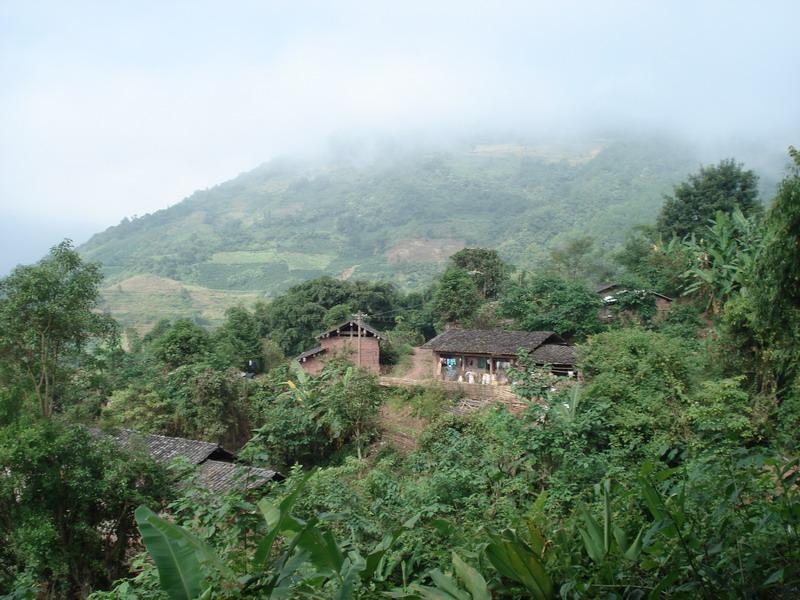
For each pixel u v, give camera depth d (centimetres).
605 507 445
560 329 2886
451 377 2781
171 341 2888
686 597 370
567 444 1051
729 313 1501
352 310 4416
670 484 550
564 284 3178
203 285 11644
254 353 3869
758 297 1131
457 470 943
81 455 1162
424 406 2439
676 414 1301
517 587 404
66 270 1401
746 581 362
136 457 1242
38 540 1034
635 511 502
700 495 447
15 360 1355
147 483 1246
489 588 404
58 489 1127
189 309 9169
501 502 825
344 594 315
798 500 416
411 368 3391
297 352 4200
